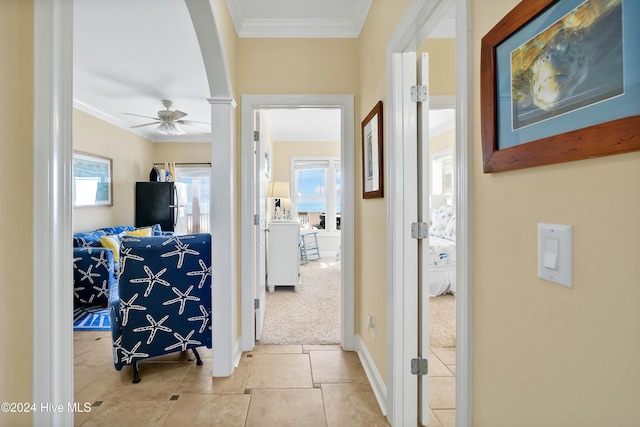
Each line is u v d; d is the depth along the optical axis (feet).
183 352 8.52
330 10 8.02
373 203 7.09
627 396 1.63
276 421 5.75
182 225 20.35
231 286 7.27
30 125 2.26
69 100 2.50
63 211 2.44
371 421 5.78
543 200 2.16
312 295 13.64
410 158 5.68
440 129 17.72
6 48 2.13
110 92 13.43
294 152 22.02
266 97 8.51
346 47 8.62
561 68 1.95
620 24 1.61
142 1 7.42
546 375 2.15
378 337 6.67
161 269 7.12
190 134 21.09
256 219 9.23
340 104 8.60
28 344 2.27
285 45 8.56
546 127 2.07
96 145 16.05
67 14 2.46
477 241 2.93
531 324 2.28
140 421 5.74
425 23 4.67
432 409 6.22
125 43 9.39
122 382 7.00
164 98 14.17
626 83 1.58
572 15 1.87
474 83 2.94
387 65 5.90
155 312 7.12
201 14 5.80
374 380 6.82
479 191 2.89
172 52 9.97
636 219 1.57
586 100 1.80
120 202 17.95
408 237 5.67
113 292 7.79
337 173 22.33
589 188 1.82
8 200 2.16
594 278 1.80
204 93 13.60
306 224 22.52
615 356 1.69
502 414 2.61
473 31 2.95
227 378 7.16
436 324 10.17
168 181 20.02
